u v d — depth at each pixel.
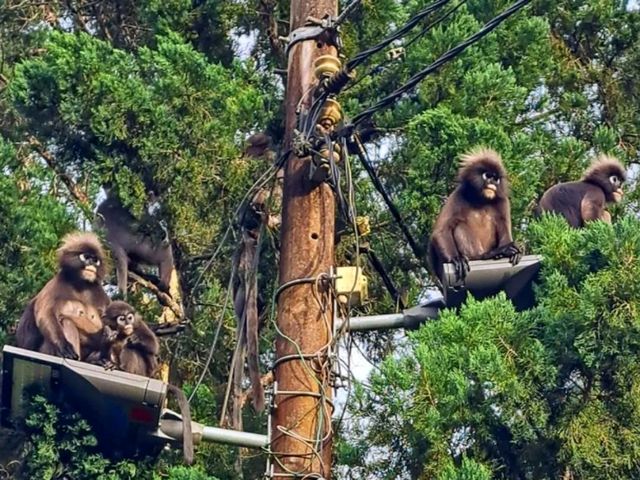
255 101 17.73
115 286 18.92
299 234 12.70
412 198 17.14
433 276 16.94
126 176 17.31
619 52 20.41
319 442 12.02
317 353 12.30
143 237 18.05
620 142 19.95
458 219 16.03
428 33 18.00
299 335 12.35
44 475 14.16
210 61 19.64
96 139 17.48
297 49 13.40
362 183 17.56
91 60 17.45
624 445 14.04
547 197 17.73
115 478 14.30
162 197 17.44
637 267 14.12
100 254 16.27
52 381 14.02
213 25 19.64
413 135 17.14
